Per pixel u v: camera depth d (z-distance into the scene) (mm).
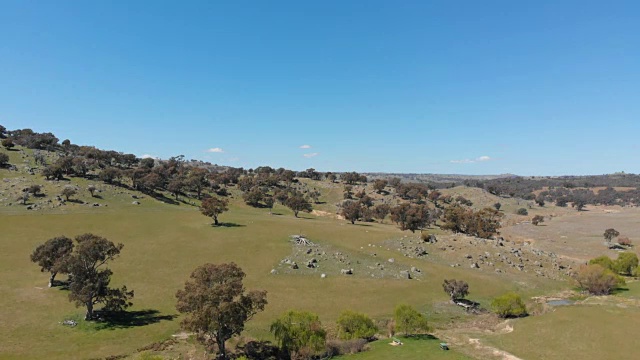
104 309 61312
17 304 61188
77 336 51656
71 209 129000
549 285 91312
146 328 55094
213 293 44531
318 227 129625
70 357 45594
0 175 151375
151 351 48000
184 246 100125
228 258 92375
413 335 58094
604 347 48656
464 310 71375
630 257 100625
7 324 53812
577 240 164750
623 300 72375
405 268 94562
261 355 49906
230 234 112438
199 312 44062
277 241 107000
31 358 44750
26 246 91125
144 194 170625
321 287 78062
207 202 125688
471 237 129750
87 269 58094
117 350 48000
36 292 66875
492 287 86062
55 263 63531
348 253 102062
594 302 71125
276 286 76750
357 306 69250
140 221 121812
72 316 58094
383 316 65250
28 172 163000
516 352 49000
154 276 79188
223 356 46875
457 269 97625
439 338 56250
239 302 46156
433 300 75438
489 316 68375
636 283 90125
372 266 93500
